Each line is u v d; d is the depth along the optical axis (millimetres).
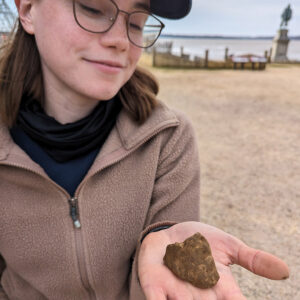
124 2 352
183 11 391
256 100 3338
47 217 422
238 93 3748
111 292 481
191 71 5918
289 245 1003
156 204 473
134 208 451
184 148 482
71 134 413
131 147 431
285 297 813
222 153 1778
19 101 406
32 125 404
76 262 438
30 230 429
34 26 377
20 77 406
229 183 1411
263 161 1666
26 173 398
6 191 419
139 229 464
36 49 415
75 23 346
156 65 6395
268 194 1316
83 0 338
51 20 352
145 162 453
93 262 443
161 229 423
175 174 471
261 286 848
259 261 328
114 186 436
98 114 425
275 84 4500
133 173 447
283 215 1167
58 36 355
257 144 1936
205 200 1265
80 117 433
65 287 462
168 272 348
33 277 464
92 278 451
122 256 462
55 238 429
